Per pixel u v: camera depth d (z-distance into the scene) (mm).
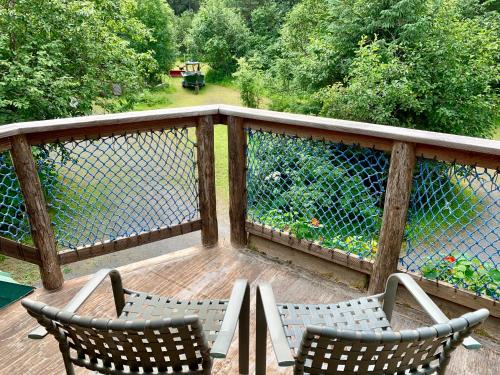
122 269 2289
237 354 1673
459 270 1825
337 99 7656
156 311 1381
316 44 9055
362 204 2111
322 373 930
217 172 7312
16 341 1767
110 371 1045
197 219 2441
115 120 1922
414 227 1906
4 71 5934
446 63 7211
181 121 2172
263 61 16406
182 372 1017
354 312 1375
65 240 2363
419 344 866
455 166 1641
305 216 2285
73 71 6953
